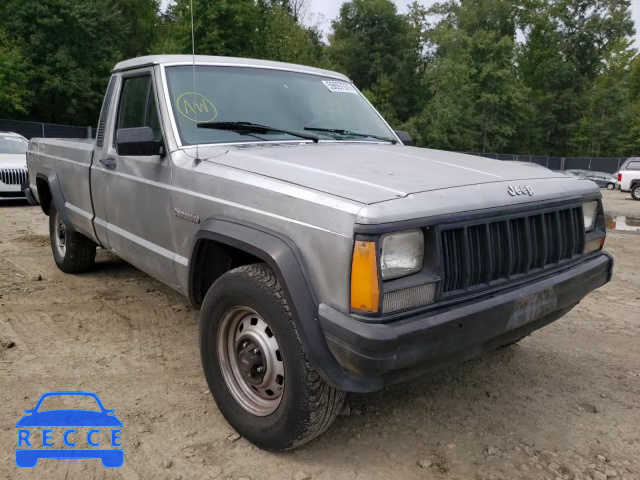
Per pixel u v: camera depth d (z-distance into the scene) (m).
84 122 34.75
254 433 2.76
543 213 2.87
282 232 2.54
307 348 2.36
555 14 57.09
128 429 2.95
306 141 3.61
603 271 3.35
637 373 3.84
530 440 2.97
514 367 3.89
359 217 2.22
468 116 49.41
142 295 5.14
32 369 3.59
